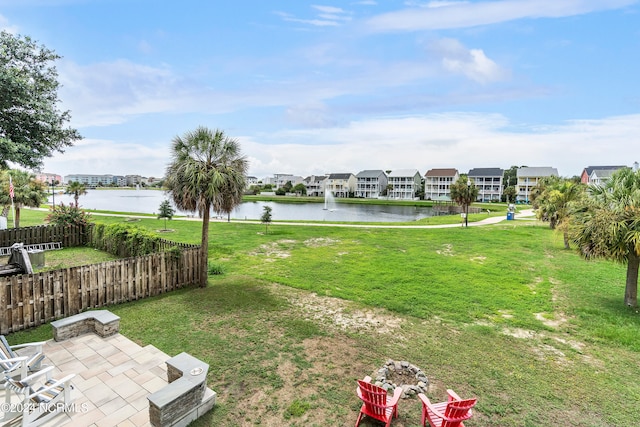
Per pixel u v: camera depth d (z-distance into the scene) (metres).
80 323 6.94
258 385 5.44
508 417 4.80
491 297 10.06
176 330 7.41
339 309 8.95
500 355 6.65
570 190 22.52
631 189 9.52
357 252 16.83
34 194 22.81
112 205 62.03
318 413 4.80
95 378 5.40
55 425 4.28
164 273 10.09
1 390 4.77
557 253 17.06
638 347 7.05
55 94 11.41
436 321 8.28
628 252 9.08
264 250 17.03
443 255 16.39
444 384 5.61
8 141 8.95
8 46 9.94
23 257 10.14
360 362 6.25
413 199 91.69
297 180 135.00
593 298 10.14
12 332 7.15
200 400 4.68
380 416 4.50
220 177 9.74
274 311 8.69
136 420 4.42
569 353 6.79
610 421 4.76
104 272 8.75
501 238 21.84
